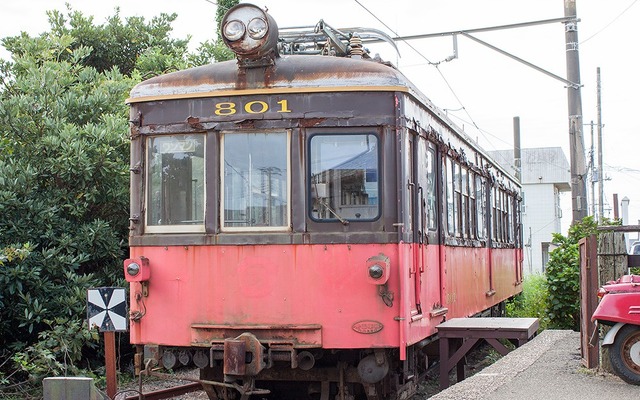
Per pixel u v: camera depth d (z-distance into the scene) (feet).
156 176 25.99
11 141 38.63
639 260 27.20
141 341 25.72
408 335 24.73
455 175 35.73
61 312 35.65
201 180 25.58
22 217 36.60
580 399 21.36
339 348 24.39
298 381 27.94
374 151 24.81
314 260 24.59
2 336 36.68
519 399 21.43
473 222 41.19
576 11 58.29
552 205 163.43
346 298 24.43
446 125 33.50
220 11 57.98
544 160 164.45
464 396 21.81
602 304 23.81
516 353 29.91
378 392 26.20
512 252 61.21
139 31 56.59
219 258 25.07
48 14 54.49
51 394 20.94
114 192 39.09
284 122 24.98
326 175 24.86
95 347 38.40
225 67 25.76
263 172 25.09
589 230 53.31
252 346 24.00
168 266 25.52
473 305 39.96
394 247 24.52
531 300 67.97
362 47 30.66
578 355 29.91
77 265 36.73
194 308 25.18
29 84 40.37
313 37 31.73
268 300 24.70
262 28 24.76
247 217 25.12
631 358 23.57
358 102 24.86
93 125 39.14
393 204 24.64
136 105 26.25
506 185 58.44
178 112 25.75
